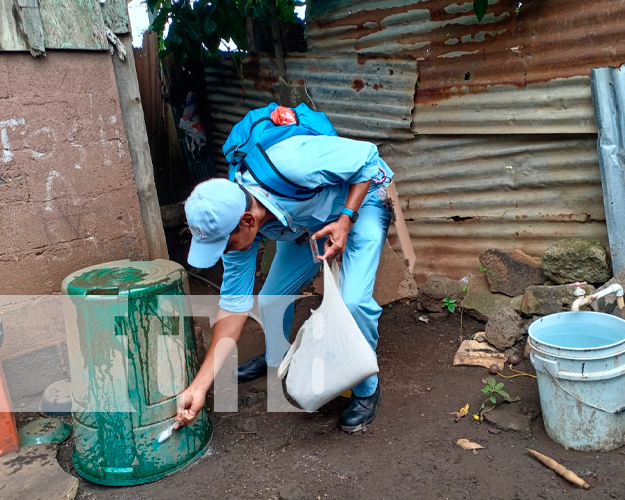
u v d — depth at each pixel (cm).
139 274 261
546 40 323
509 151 354
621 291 274
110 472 255
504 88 344
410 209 409
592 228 336
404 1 371
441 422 281
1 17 293
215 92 564
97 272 267
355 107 418
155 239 369
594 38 307
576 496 225
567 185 338
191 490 251
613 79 303
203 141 595
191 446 268
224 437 289
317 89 441
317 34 427
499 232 371
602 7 301
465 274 392
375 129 411
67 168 323
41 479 255
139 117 354
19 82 303
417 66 377
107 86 334
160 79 591
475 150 370
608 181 310
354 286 269
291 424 295
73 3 315
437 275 396
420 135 392
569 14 312
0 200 303
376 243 277
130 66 347
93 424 254
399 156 407
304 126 258
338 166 244
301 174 237
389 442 271
